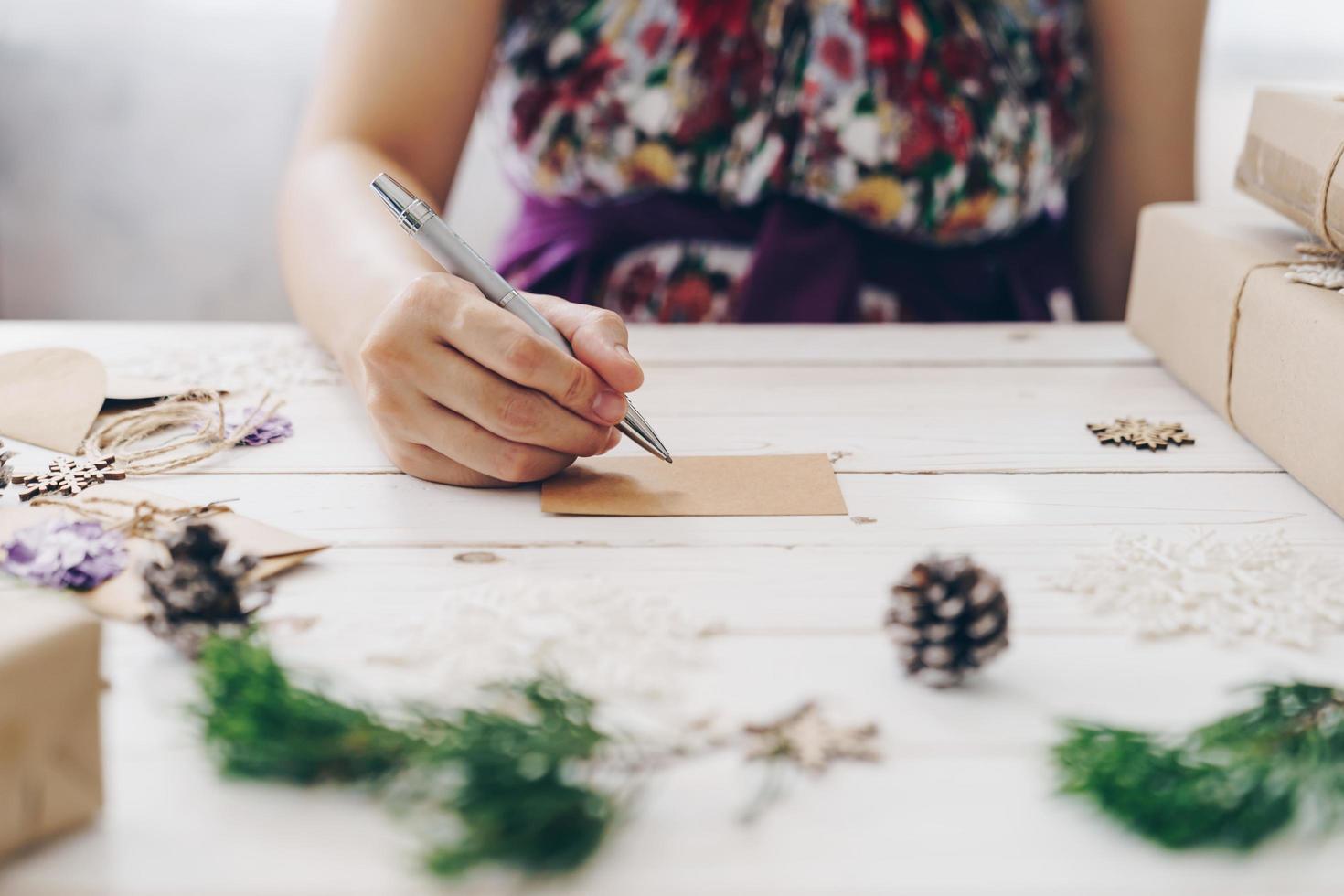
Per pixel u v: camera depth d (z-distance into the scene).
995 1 0.97
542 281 0.99
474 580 0.61
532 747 0.51
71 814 0.50
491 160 1.54
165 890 0.49
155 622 0.56
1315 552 0.63
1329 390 0.66
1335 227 0.70
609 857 0.50
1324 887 0.49
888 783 0.52
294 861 0.50
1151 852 0.50
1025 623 0.59
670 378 0.79
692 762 0.53
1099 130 1.02
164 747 0.53
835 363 0.81
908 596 0.55
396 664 0.56
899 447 0.71
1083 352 0.83
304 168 0.87
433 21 0.91
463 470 0.67
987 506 0.66
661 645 0.57
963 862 0.50
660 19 0.94
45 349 0.74
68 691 0.50
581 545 0.63
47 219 1.57
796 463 0.70
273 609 0.59
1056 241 1.03
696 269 0.97
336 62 0.92
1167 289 0.79
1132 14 0.98
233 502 0.66
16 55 1.50
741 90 0.94
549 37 0.96
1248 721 0.53
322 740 0.51
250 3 1.49
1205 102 1.54
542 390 0.66
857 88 0.93
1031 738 0.54
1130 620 0.59
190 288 1.61
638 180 0.96
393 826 0.51
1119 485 0.68
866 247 0.97
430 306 0.66
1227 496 0.67
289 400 0.75
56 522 0.61
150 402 0.74
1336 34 1.50
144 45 1.50
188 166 1.56
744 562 0.62
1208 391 0.75
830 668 0.56
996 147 0.95
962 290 0.99
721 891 0.49
